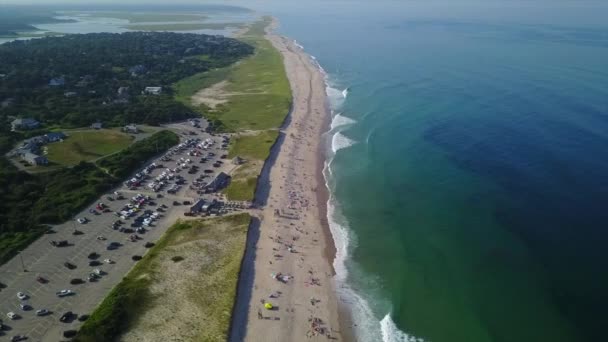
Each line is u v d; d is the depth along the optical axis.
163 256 85.44
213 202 106.06
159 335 66.19
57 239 91.88
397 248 88.62
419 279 79.38
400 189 112.00
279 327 69.38
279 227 97.31
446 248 87.06
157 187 114.19
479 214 97.06
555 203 97.81
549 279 75.88
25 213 100.81
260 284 79.12
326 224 98.94
